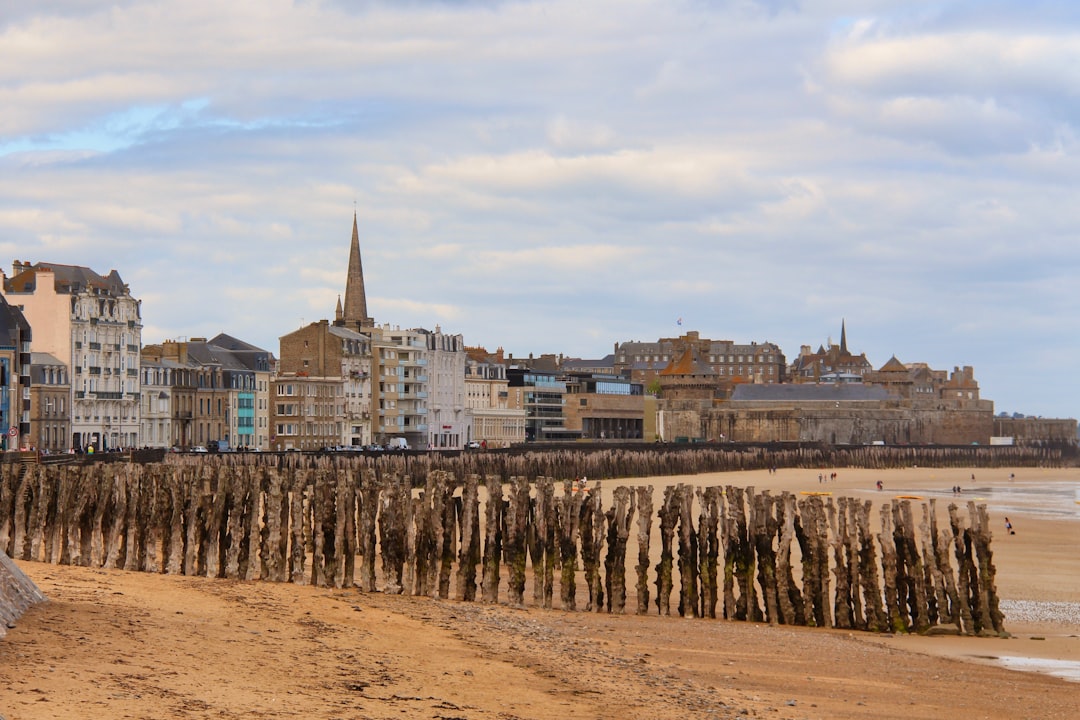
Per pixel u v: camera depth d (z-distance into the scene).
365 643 33.41
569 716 27.17
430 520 47.72
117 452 116.31
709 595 49.31
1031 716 33.22
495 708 27.08
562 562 48.44
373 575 47.12
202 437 177.38
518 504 48.09
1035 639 47.81
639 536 48.97
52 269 153.25
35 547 50.72
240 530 48.34
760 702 31.80
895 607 48.22
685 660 37.84
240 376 186.25
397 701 26.59
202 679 26.23
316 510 47.50
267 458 120.94
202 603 37.28
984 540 49.03
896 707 33.06
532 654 34.84
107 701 23.31
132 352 160.88
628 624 45.12
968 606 48.72
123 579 42.16
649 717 27.95
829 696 33.78
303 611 38.25
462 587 48.00
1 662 25.30
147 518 49.25
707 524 49.44
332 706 25.36
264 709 24.34
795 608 48.84
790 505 48.72
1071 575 70.00
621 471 187.50
